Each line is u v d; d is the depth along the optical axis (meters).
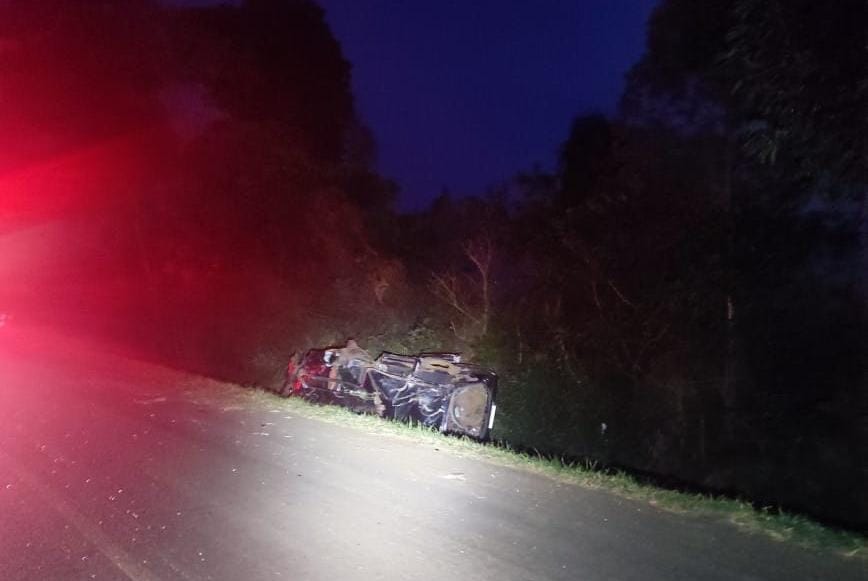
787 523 6.73
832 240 12.66
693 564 5.88
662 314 14.05
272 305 20.50
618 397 14.74
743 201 13.27
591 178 16.78
